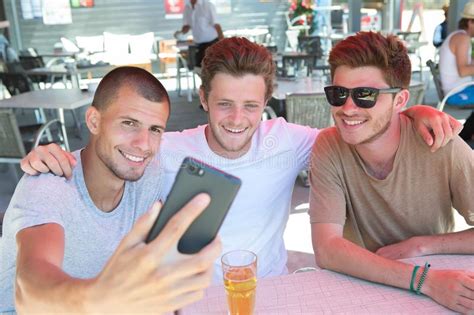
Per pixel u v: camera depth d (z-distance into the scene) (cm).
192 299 47
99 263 125
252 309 108
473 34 445
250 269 108
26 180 113
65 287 55
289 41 992
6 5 952
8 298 122
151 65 959
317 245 139
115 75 112
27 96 423
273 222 166
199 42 705
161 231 45
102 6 984
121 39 987
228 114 148
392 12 966
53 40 989
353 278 127
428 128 143
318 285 124
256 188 160
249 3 1040
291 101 343
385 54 133
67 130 607
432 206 150
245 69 143
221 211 49
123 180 121
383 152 144
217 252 47
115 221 126
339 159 150
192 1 699
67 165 117
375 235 157
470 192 141
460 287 112
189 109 690
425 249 139
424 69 865
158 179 137
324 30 888
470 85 412
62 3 972
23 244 89
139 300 45
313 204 151
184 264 45
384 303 114
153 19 1009
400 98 142
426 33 930
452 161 142
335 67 140
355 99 136
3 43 708
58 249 92
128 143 113
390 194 148
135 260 44
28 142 385
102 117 114
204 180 49
